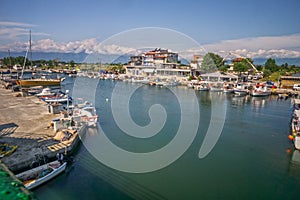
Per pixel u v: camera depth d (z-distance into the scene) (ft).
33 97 147.74
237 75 264.52
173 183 54.44
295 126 95.61
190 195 50.37
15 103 125.49
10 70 343.05
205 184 54.80
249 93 205.87
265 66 352.49
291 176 60.44
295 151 76.79
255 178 58.65
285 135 93.71
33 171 52.85
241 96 195.11
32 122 87.35
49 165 56.18
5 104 122.21
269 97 196.44
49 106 105.19
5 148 60.44
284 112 138.21
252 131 97.60
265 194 52.13
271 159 70.28
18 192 5.13
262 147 79.87
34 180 50.44
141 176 56.44
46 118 93.61
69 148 64.64
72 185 52.26
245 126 104.83
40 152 60.13
